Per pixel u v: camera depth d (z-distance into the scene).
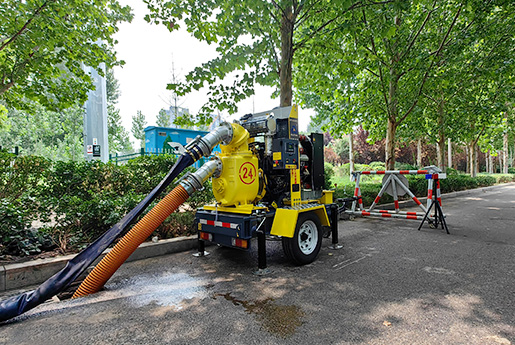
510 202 12.49
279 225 4.25
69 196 5.15
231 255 5.03
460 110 12.36
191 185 3.89
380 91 10.50
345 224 7.81
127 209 5.23
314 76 8.41
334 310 2.99
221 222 4.23
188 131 12.43
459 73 9.20
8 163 5.25
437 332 2.56
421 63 9.02
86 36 6.30
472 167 21.75
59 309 3.10
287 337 2.51
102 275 3.43
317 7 6.78
